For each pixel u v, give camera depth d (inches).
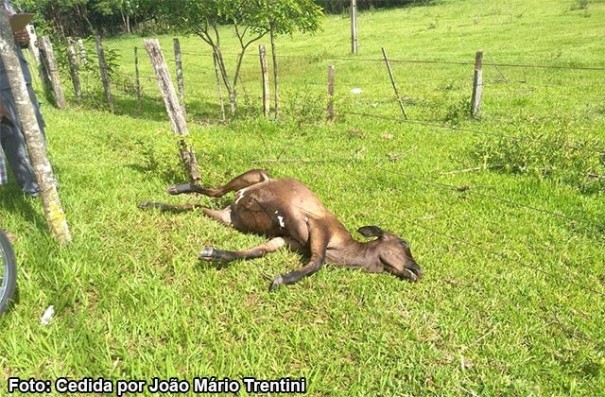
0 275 142.1
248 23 436.5
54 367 127.2
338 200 237.1
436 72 722.8
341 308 157.3
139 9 475.8
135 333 140.6
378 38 1203.9
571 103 472.7
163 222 207.5
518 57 784.3
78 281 159.2
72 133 347.6
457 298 164.2
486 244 201.3
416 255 190.4
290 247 190.1
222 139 343.0
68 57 529.7
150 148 269.4
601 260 191.0
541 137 289.9
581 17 1148.5
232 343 142.1
